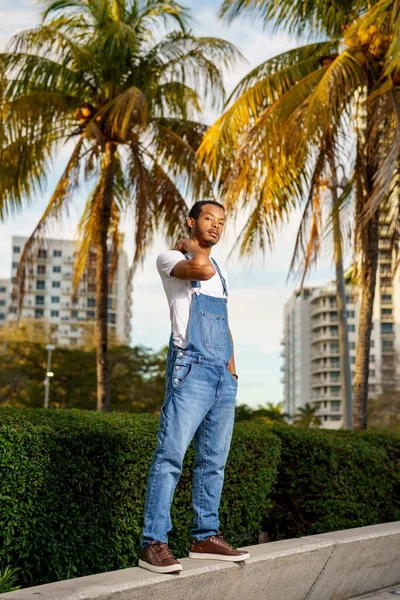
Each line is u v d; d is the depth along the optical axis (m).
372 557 4.77
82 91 13.60
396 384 64.25
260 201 10.38
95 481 4.13
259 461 5.39
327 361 135.75
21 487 3.74
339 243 10.68
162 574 3.44
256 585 3.92
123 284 123.44
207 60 13.58
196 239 3.85
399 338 124.12
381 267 11.12
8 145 12.77
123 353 47.22
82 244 15.11
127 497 4.33
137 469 4.36
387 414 61.34
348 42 10.16
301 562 4.16
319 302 137.25
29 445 3.77
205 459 3.85
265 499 5.54
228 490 5.12
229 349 3.86
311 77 9.86
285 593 4.16
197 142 14.17
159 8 13.84
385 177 8.59
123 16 13.86
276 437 5.61
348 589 4.69
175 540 4.75
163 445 3.65
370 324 9.91
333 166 10.33
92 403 48.78
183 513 4.79
